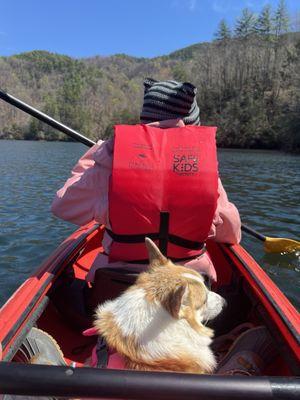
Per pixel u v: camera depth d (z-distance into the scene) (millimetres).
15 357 1987
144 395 1210
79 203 2215
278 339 1912
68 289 2656
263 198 10242
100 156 2148
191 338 1581
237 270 2902
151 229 2029
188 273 1812
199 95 54906
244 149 42312
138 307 1574
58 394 1211
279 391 1216
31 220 7586
